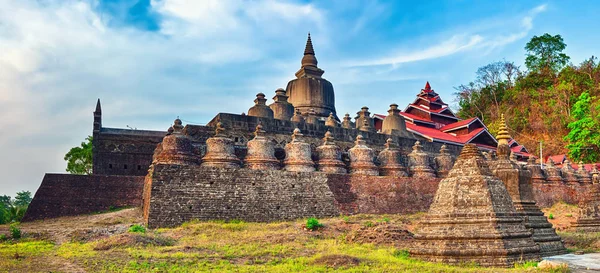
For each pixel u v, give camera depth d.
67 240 26.94
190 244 24.25
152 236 25.38
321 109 55.91
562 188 50.16
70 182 39.34
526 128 85.62
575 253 23.09
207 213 31.61
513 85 95.38
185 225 29.95
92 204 39.41
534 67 93.81
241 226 29.61
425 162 44.19
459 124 69.00
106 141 50.97
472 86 99.44
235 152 38.62
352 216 35.81
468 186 19.78
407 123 67.94
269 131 44.28
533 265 17.67
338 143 47.81
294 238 26.09
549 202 48.41
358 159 40.88
